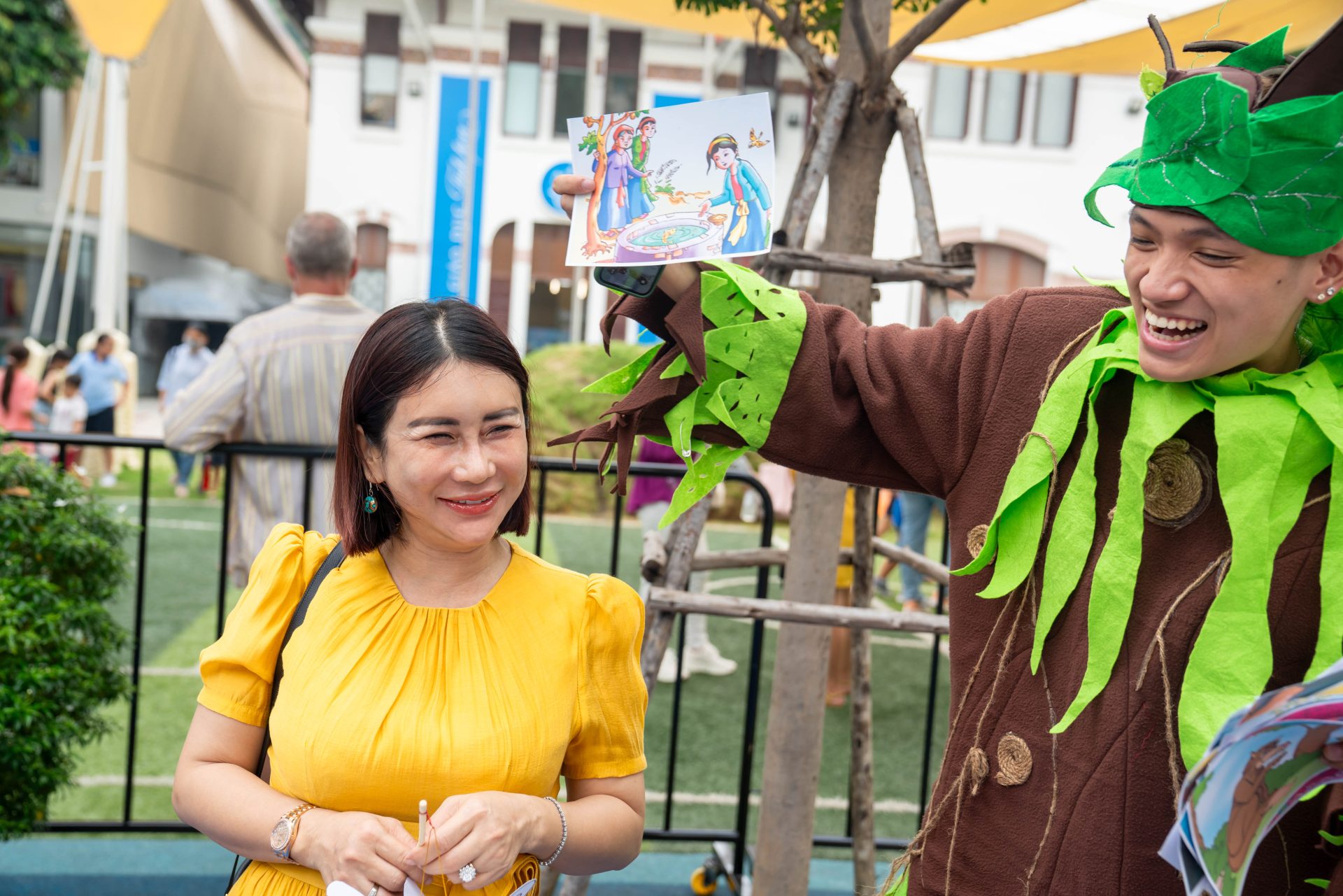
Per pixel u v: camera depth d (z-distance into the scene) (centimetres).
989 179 1586
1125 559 118
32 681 247
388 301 1764
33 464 271
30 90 1599
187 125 2016
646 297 144
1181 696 114
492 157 1731
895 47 221
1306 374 115
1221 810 97
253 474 315
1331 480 111
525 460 142
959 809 129
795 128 1673
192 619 577
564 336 1817
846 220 234
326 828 132
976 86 1571
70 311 1859
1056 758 122
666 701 484
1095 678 117
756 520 991
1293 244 102
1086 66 409
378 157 1739
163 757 388
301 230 316
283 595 148
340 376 315
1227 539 116
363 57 1719
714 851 309
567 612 149
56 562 263
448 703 138
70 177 1252
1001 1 341
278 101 2581
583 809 144
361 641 141
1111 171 117
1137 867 115
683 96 1700
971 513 133
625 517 1001
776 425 141
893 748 445
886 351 141
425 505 137
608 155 144
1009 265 1608
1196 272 107
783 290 145
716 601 213
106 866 296
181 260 2312
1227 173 102
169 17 1772
